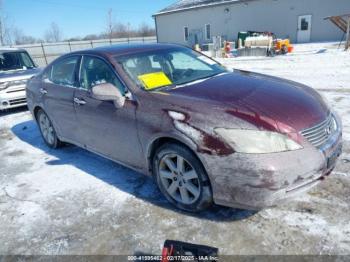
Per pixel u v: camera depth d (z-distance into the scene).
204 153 2.42
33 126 6.41
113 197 3.26
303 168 2.30
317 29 22.03
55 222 2.94
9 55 8.43
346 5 20.50
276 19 23.62
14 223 2.99
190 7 28.05
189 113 2.57
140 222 2.80
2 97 7.11
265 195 2.27
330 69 9.59
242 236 2.49
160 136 2.74
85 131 3.82
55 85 4.32
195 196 2.70
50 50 32.97
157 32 32.03
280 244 2.36
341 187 2.98
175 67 3.63
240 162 2.28
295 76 9.05
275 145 2.26
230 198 2.43
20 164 4.45
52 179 3.84
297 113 2.50
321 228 2.48
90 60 3.72
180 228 2.66
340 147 2.73
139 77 3.23
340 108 5.39
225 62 14.66
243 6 24.91
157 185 3.06
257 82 3.18
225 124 2.38
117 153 3.45
